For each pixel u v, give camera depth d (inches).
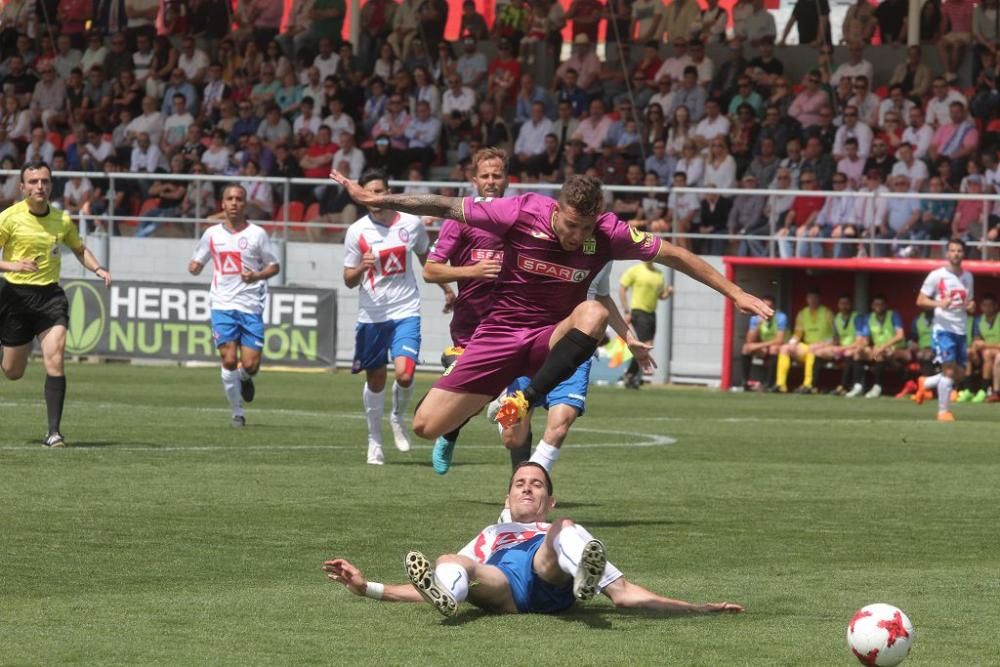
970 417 2081.7
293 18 3344.0
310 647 609.9
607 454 1457.9
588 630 647.1
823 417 2016.5
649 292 2625.5
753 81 2918.3
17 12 3560.5
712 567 829.2
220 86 3272.6
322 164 3021.7
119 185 2982.3
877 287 2637.8
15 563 800.3
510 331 854.5
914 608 715.4
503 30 3208.7
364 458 1369.3
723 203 2687.0
